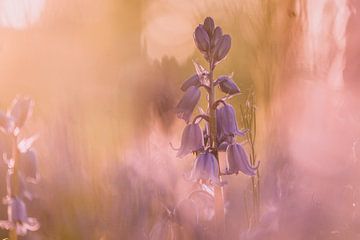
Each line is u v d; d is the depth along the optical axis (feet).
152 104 22.41
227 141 17.72
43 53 33.12
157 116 22.40
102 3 37.47
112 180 22.84
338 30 23.25
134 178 21.53
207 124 18.29
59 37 33.50
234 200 21.89
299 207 19.54
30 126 28.60
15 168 18.37
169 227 17.98
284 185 20.08
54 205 25.16
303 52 24.20
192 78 17.70
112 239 22.29
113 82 28.99
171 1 60.95
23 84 33.01
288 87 23.90
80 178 25.75
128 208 21.56
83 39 33.65
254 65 25.07
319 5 23.82
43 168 26.68
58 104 28.37
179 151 17.83
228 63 31.01
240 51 29.12
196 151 18.07
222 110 17.67
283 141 21.99
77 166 26.03
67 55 32.65
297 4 24.32
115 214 22.45
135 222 21.39
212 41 17.43
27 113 18.26
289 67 24.13
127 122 23.84
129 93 23.02
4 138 18.61
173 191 19.84
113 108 24.76
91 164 25.54
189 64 36.68
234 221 20.77
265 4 25.00
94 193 24.45
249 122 21.59
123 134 24.02
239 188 23.02
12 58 33.42
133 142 22.25
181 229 17.84
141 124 22.27
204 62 36.91
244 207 21.11
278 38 24.64
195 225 17.84
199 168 17.56
